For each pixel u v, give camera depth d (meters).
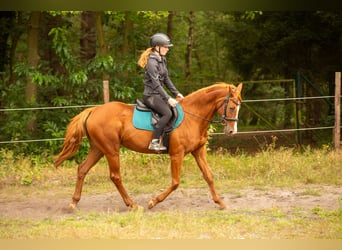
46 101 14.39
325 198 9.00
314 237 6.96
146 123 8.15
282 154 11.47
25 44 18.25
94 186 10.22
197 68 22.38
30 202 9.16
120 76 13.91
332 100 16.19
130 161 11.14
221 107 8.12
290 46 15.66
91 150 8.55
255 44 16.27
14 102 13.46
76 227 7.43
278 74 17.00
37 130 13.07
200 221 7.66
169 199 9.16
